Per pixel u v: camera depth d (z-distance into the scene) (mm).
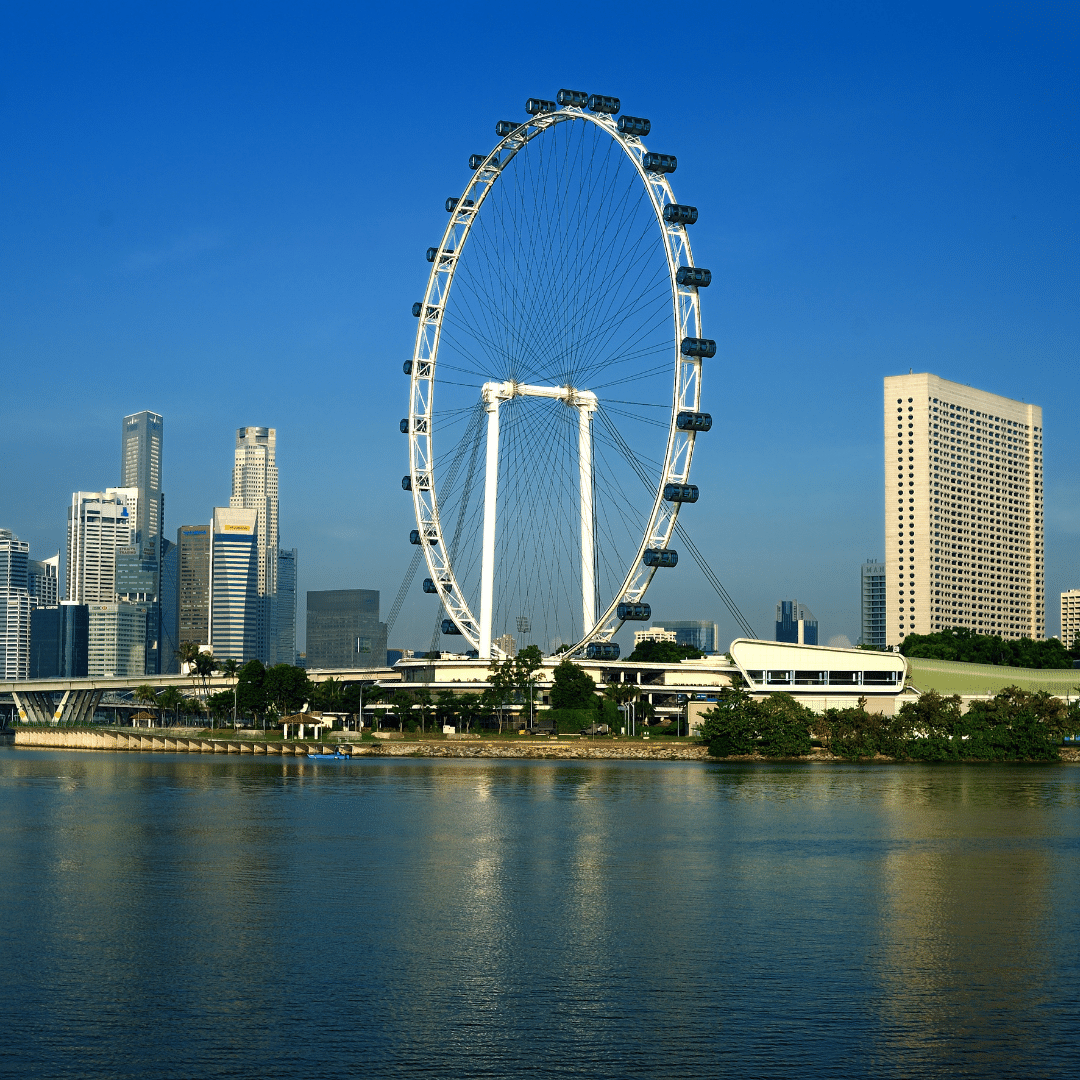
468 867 107625
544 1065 53719
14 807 164750
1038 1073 52969
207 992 64750
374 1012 61281
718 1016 60656
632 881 100125
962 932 79812
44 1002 62875
